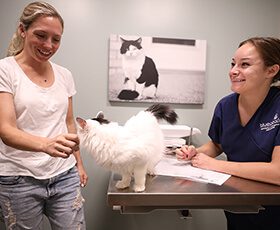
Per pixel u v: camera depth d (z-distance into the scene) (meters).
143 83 1.73
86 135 0.86
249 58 1.06
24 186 1.03
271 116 1.10
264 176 0.98
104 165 0.89
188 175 1.06
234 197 0.89
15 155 1.02
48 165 1.07
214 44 1.79
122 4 1.72
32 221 1.07
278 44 1.08
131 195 0.87
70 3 1.69
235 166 1.06
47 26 0.97
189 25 1.77
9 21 1.66
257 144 1.12
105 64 1.74
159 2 1.74
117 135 0.85
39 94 1.04
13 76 0.99
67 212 1.12
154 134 0.92
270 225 1.17
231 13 1.79
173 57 1.74
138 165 0.87
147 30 1.74
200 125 1.83
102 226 1.85
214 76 1.82
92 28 1.71
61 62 1.71
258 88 1.10
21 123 1.02
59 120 1.12
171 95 1.76
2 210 1.07
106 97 1.76
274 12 1.82
